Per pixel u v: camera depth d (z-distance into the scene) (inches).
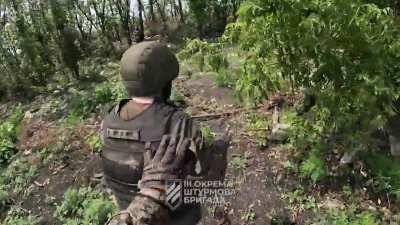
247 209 194.9
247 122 239.0
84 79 378.3
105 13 438.6
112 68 395.9
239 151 221.0
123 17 436.8
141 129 56.4
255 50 171.5
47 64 390.0
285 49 170.6
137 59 56.7
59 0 398.6
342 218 183.2
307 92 194.4
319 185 197.5
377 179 189.9
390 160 194.1
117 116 58.7
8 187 254.7
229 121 243.6
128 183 57.1
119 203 59.1
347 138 178.7
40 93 368.5
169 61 58.5
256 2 158.4
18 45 375.6
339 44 157.2
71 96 340.5
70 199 228.7
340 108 169.8
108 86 331.6
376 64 154.0
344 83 164.2
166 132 56.1
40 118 318.7
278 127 221.1
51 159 263.4
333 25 152.2
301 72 176.2
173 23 464.8
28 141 290.8
